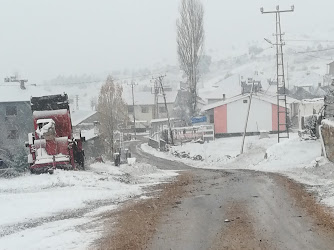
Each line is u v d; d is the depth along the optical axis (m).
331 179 19.52
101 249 8.84
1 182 18.11
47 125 21.50
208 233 9.88
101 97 46.69
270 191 16.25
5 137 54.47
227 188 17.47
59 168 21.12
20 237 9.89
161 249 8.71
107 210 12.88
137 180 21.27
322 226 10.28
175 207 13.18
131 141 79.56
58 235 10.01
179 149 56.91
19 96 55.75
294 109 69.94
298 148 32.28
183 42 64.88
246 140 55.22
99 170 24.47
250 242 9.01
